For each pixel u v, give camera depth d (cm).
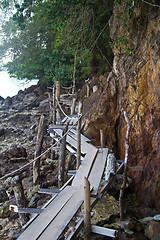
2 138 1311
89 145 784
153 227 504
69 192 505
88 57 1497
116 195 698
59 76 1861
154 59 680
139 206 654
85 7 1048
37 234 377
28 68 2081
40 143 743
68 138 847
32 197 648
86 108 1008
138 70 756
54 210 441
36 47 2042
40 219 416
